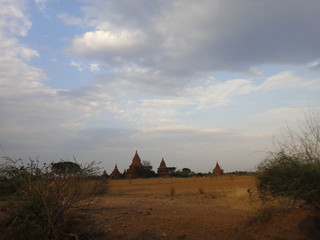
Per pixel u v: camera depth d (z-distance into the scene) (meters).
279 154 6.18
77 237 5.61
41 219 5.85
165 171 104.75
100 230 6.45
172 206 11.84
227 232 6.29
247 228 5.68
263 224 5.46
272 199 6.24
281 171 5.84
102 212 9.38
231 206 11.59
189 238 6.33
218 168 90.38
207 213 8.77
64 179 6.15
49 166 6.23
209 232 6.52
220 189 21.86
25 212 5.88
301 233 4.78
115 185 44.62
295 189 5.61
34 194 5.93
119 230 7.02
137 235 6.67
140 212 9.43
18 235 5.32
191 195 19.34
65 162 6.28
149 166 100.19
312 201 5.50
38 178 6.16
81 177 6.38
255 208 6.33
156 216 8.42
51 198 5.96
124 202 14.01
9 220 5.86
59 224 5.78
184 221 7.61
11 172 6.09
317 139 5.96
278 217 5.46
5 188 6.21
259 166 6.32
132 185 43.41
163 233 6.66
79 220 6.34
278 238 4.84
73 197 6.12
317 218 5.09
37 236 5.51
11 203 6.00
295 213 5.39
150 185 40.94
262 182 6.16
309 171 5.46
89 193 6.59
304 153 5.95
